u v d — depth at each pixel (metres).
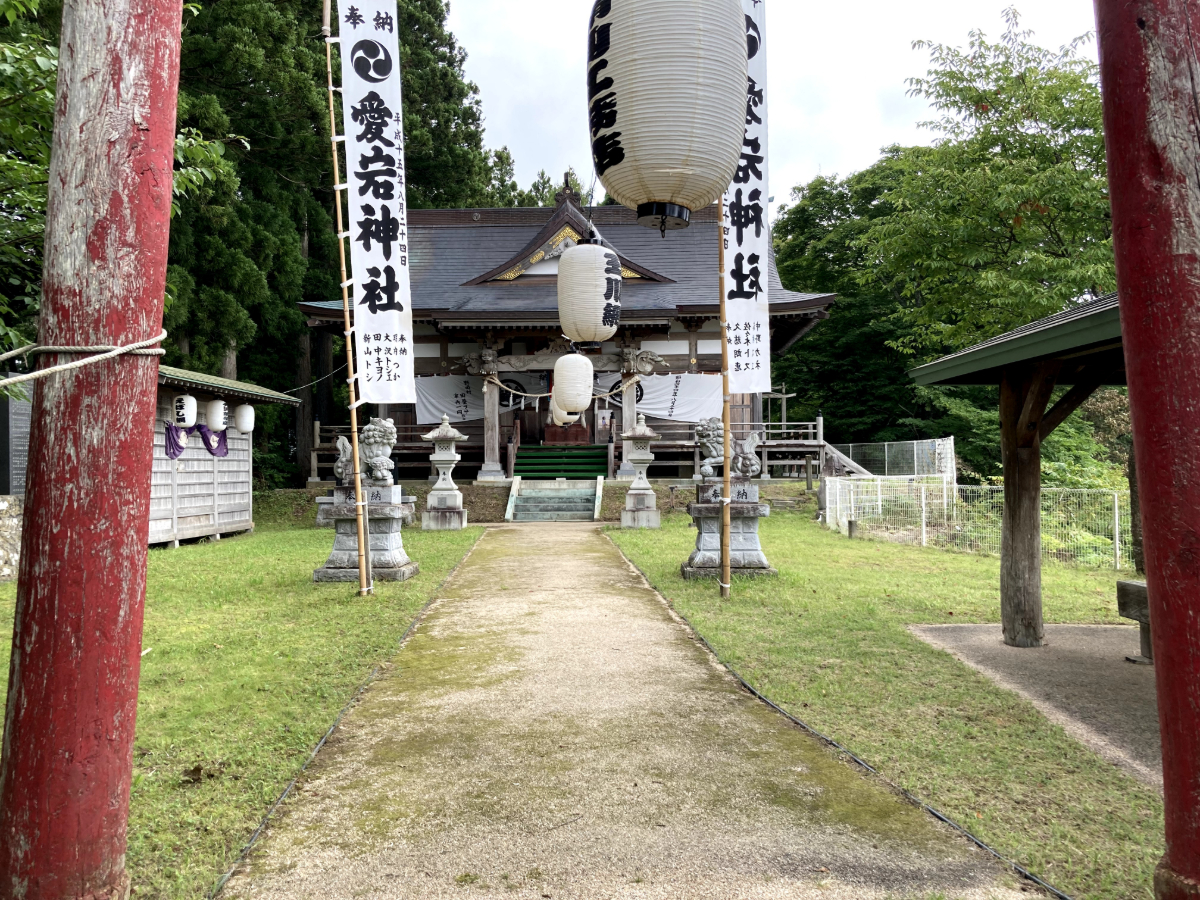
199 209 16.73
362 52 7.64
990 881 2.47
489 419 19.05
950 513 12.33
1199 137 1.86
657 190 4.30
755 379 7.78
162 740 3.70
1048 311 11.88
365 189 7.73
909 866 2.56
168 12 2.24
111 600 2.09
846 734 3.73
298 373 23.61
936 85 13.40
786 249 31.33
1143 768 3.36
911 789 3.13
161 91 2.22
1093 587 8.05
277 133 18.88
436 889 2.45
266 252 18.55
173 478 12.59
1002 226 13.05
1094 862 2.57
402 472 21.12
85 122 2.11
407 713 4.11
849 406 28.38
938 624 6.22
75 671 2.04
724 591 7.36
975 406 23.36
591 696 4.36
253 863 2.61
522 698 4.34
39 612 2.04
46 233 2.13
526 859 2.62
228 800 3.08
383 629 5.98
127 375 2.13
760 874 2.52
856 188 27.20
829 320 29.05
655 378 20.36
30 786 2.01
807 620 6.22
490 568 9.38
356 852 2.68
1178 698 1.88
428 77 25.73
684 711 4.09
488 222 25.55
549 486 17.97
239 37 16.89
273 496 18.39
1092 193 11.52
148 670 4.88
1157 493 1.91
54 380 2.08
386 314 7.81
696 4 4.15
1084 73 12.73
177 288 15.99
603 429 21.38
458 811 2.97
